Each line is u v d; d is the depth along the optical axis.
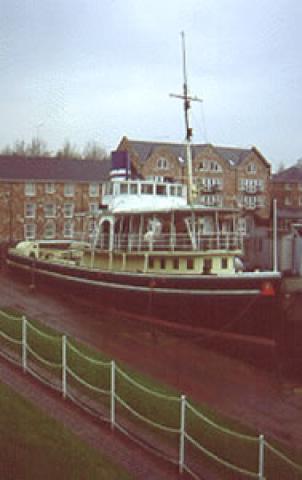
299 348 25.02
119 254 29.14
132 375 19.17
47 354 20.08
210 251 25.64
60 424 14.55
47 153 85.69
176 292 25.73
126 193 30.83
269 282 24.27
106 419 15.24
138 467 13.03
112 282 28.41
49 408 15.52
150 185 31.50
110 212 29.58
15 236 62.94
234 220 26.84
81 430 14.48
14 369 18.31
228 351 25.02
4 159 64.44
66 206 65.06
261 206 78.69
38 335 22.06
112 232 29.62
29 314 26.52
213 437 15.35
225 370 22.55
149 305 26.66
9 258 39.69
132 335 25.25
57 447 13.23
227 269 26.16
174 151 73.38
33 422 14.36
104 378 18.42
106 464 12.84
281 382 21.94
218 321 25.17
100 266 31.12
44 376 17.86
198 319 25.55
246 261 48.78
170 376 20.50
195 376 21.06
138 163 70.06
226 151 79.62
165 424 15.69
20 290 32.88
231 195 76.75
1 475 11.73
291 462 14.02
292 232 46.78
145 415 16.05
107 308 29.11
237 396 19.58
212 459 14.06
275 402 19.39
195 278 25.22
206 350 25.20
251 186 78.00
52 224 64.62
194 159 74.12
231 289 24.58
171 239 26.03
